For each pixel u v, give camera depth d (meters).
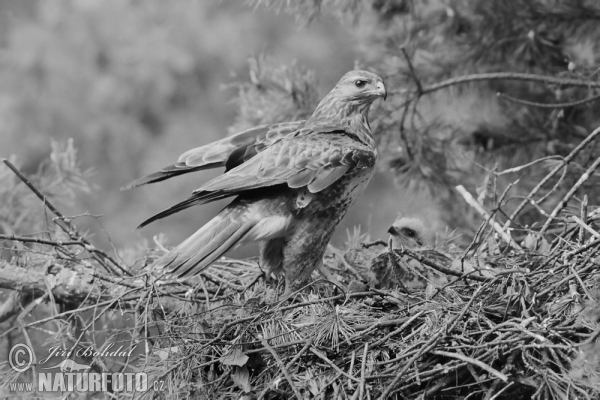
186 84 22.19
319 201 10.90
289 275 11.09
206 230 10.59
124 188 11.00
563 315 9.09
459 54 14.37
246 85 14.81
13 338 11.45
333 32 22.41
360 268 11.72
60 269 10.75
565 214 11.10
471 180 14.30
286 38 22.25
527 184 13.76
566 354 8.77
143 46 21.94
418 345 8.96
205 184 10.38
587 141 10.50
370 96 11.62
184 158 11.16
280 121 14.27
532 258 10.22
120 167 21.89
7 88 21.78
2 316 10.83
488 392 8.75
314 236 10.98
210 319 10.06
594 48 13.48
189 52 22.05
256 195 10.84
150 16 22.25
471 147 14.43
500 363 8.95
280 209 10.78
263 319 9.73
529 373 8.77
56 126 21.70
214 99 22.20
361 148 11.03
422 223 11.95
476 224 14.08
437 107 14.73
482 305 9.38
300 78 14.58
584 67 13.22
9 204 13.26
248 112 14.46
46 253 10.82
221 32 22.11
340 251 12.09
